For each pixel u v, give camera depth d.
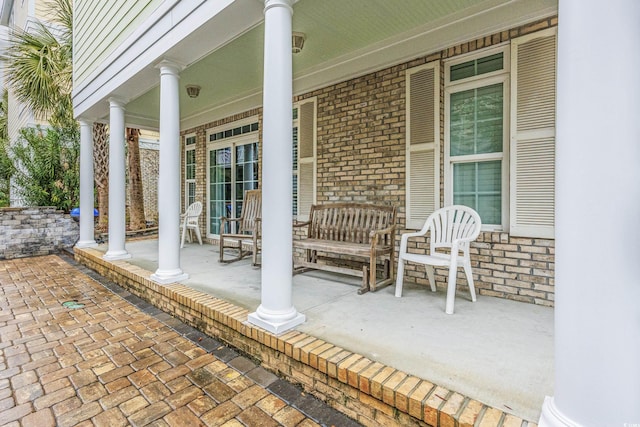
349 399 1.84
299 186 4.79
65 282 4.65
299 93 4.71
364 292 3.24
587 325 1.18
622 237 1.12
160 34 3.42
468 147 3.41
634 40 1.10
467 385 1.67
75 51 5.78
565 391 1.25
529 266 2.96
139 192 8.54
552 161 2.84
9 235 6.49
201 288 3.41
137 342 2.76
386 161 3.85
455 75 3.45
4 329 3.01
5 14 12.23
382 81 3.85
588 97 1.17
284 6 2.39
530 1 2.84
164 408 1.91
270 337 2.26
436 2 2.96
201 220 6.83
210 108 6.23
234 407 1.92
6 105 12.70
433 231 3.22
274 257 2.38
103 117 5.88
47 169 7.17
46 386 2.12
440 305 2.88
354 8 3.02
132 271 4.11
